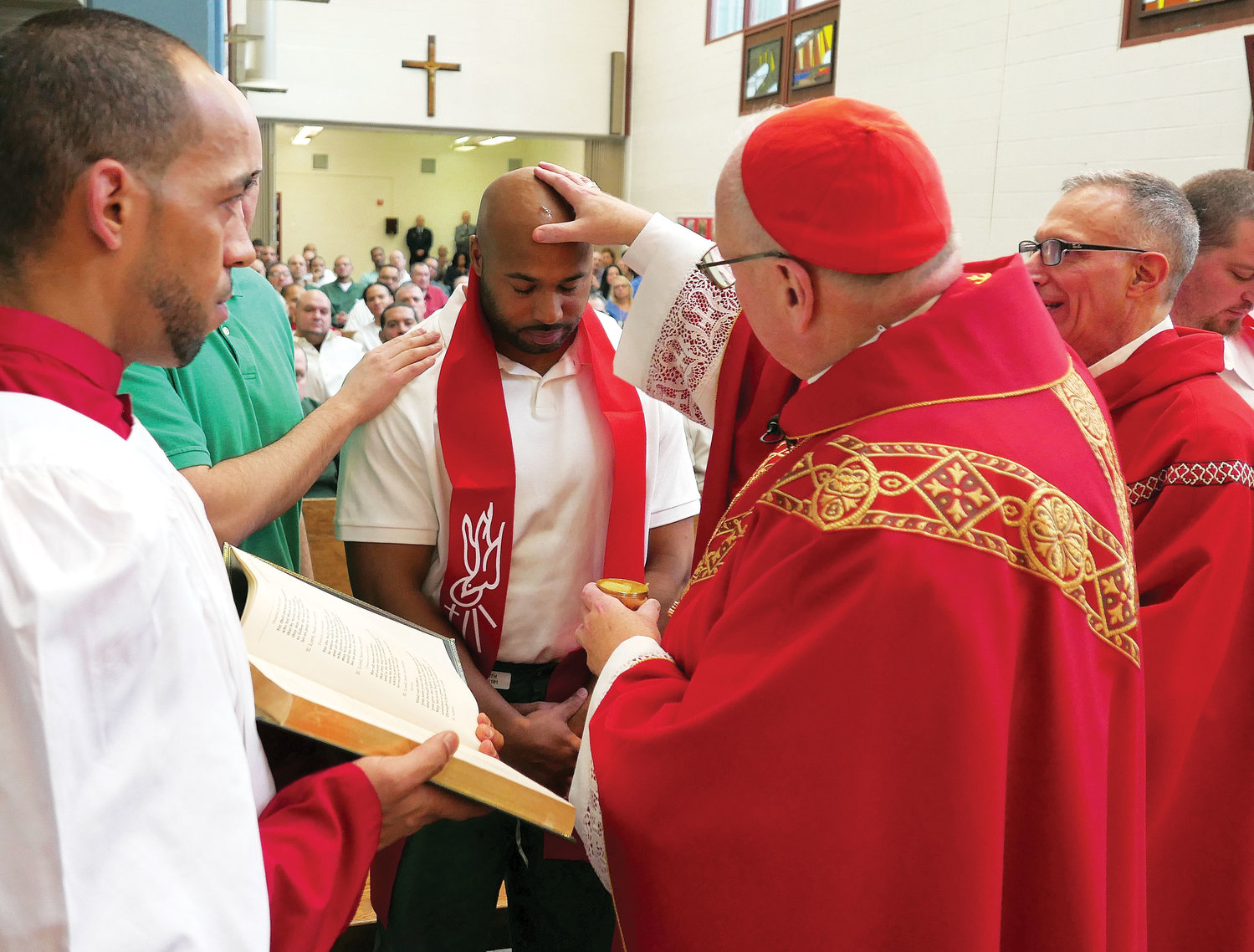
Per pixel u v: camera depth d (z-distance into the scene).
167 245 0.78
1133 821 0.99
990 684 0.87
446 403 1.43
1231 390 1.67
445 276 15.28
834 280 0.97
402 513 1.45
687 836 0.96
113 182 0.74
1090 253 1.64
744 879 0.94
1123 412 1.69
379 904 1.48
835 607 0.90
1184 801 1.57
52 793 0.61
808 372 1.08
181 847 0.66
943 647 0.87
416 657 1.15
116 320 0.79
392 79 13.56
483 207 1.38
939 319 0.97
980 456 0.93
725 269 1.37
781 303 1.02
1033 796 0.92
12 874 0.61
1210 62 5.88
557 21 14.04
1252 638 1.56
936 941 0.87
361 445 1.47
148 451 0.84
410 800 0.92
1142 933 1.03
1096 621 0.95
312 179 18.41
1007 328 1.00
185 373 1.37
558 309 1.37
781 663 0.91
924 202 0.95
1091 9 6.67
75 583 0.63
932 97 8.24
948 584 0.87
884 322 1.00
